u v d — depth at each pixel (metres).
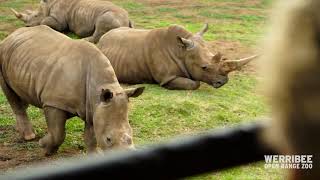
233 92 10.36
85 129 6.84
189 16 18.34
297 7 0.79
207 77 10.37
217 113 8.99
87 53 6.72
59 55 6.84
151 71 10.82
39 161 6.78
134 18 17.64
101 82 6.49
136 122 8.38
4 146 7.32
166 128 8.26
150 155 1.11
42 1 15.91
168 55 10.66
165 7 19.94
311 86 0.77
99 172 1.10
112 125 5.96
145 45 10.94
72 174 1.14
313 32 0.78
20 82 7.09
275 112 0.80
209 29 16.23
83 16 15.30
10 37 7.55
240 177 6.36
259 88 0.82
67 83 6.65
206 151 1.10
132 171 1.09
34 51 7.04
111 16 14.80
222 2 21.34
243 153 1.06
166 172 1.11
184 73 10.62
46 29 7.41
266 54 0.81
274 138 0.83
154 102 9.30
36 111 8.70
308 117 0.78
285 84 0.78
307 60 0.77
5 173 6.35
